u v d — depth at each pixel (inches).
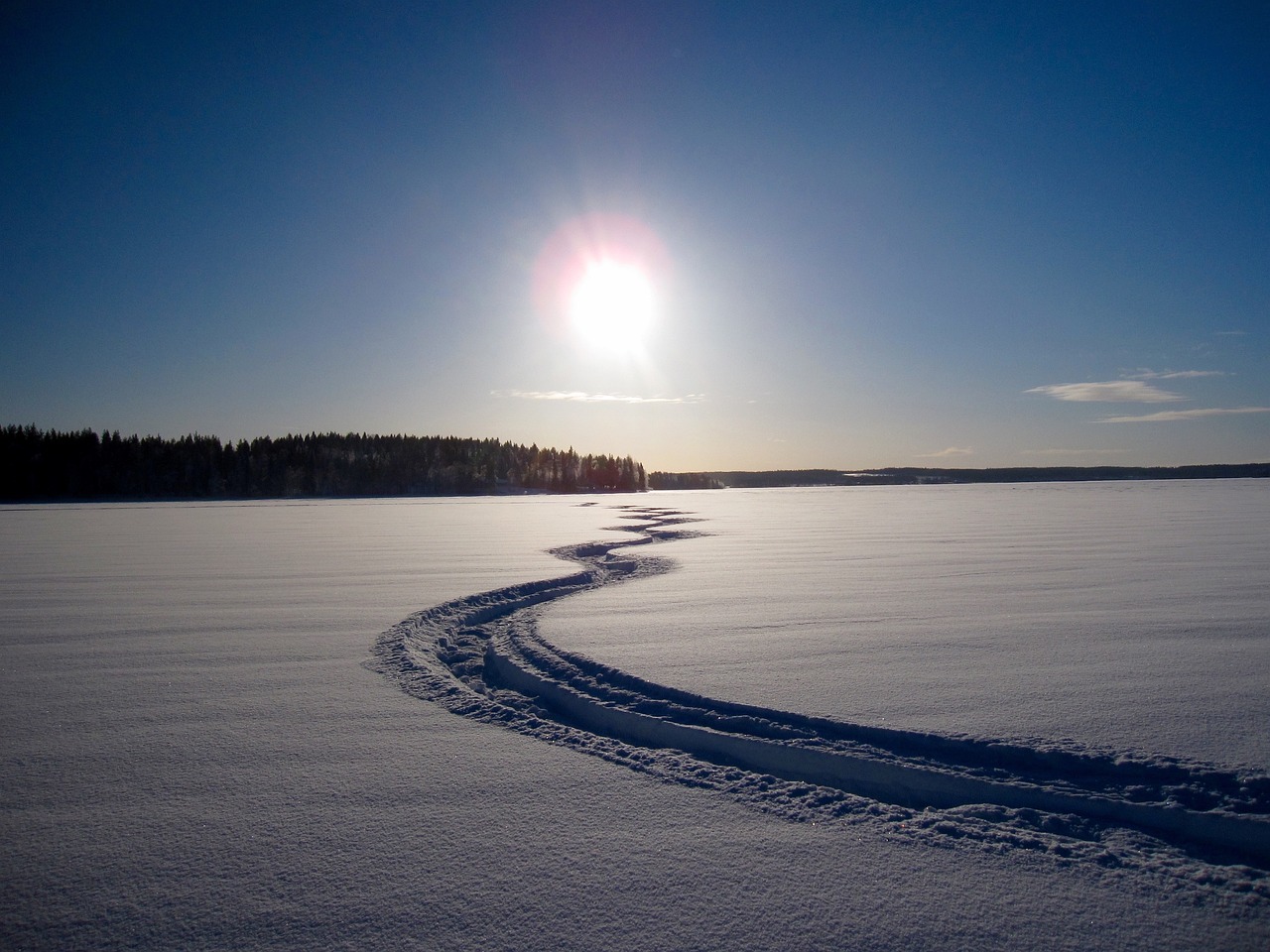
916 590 399.2
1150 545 612.7
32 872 128.4
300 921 114.1
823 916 114.4
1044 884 123.1
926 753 175.8
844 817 147.3
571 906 117.6
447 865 130.2
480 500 2308.1
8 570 519.5
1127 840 138.3
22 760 177.8
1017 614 328.8
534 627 316.2
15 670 256.2
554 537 805.2
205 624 331.0
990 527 872.3
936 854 133.3
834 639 284.5
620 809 151.4
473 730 199.6
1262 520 906.7
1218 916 113.4
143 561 573.3
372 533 892.0
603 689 231.6
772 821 146.2
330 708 216.8
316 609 364.5
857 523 1002.7
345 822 146.0
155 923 113.9
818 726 190.9
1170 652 258.2
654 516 1270.9
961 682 222.8
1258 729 179.3
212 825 144.9
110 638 304.8
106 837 140.5
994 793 156.7
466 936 110.3
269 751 183.6
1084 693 210.5
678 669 243.0
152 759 178.5
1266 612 327.3
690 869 128.5
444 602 380.5
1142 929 110.3
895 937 109.3
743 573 480.7
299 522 1141.7
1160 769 158.1
